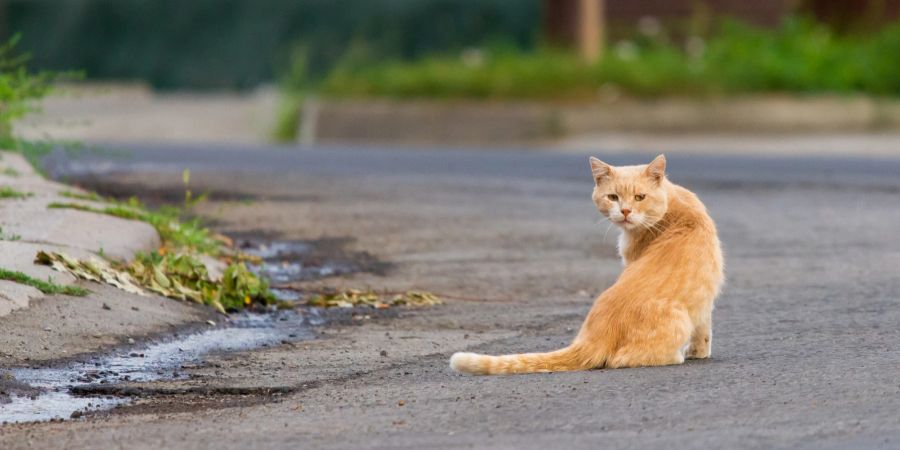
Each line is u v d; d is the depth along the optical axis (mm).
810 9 42344
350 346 10305
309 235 16016
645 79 32281
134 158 25047
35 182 15703
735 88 32938
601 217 17516
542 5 43000
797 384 8250
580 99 31922
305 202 18625
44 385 8805
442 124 31469
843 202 18500
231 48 49625
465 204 18719
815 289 12367
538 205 18656
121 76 50188
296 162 24703
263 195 19219
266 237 15836
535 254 14930
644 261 9156
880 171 22234
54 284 10789
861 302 11555
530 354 8867
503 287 13094
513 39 46500
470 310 11930
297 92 37062
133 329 10391
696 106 31203
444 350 10133
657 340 8812
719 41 37469
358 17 47500
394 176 22219
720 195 19578
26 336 9742
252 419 7914
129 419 7988
